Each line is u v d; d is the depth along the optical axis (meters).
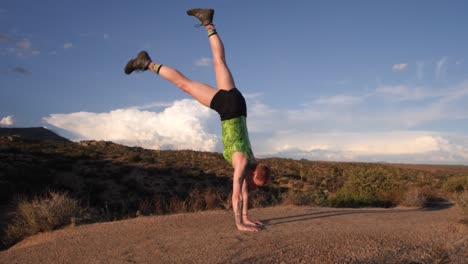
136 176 36.62
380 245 6.31
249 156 6.87
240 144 6.73
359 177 18.06
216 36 6.98
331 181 43.69
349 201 16.25
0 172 29.28
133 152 53.62
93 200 26.16
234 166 6.91
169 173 39.78
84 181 32.06
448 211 10.45
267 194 17.86
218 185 37.44
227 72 6.84
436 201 16.20
